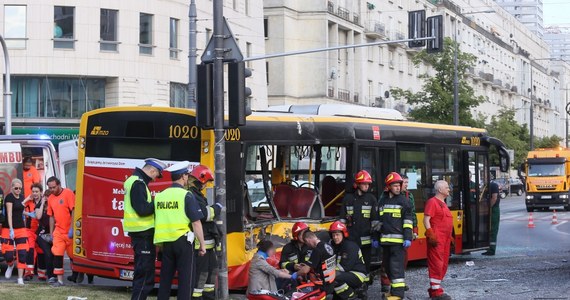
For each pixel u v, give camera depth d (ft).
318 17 196.75
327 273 41.93
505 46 350.64
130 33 136.87
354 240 46.47
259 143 48.57
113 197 47.83
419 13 101.30
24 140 61.82
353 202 46.73
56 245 50.55
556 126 467.11
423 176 63.21
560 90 489.26
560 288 51.34
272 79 193.88
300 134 51.19
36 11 131.75
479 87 300.40
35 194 53.52
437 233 46.06
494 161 205.77
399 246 44.62
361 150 55.72
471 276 57.88
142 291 38.63
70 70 132.98
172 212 37.50
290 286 44.06
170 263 37.73
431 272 46.32
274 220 50.60
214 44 45.60
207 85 45.24
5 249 54.49
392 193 45.09
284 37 192.24
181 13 144.77
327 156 56.34
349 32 210.38
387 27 232.73
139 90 137.80
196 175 40.19
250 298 42.34
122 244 47.50
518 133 250.78
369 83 221.05
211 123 45.16
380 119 59.67
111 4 135.44
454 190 67.15
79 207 48.88
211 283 42.39
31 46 131.75
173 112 46.80
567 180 158.71
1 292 45.01
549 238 95.09
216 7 45.88
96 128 48.49
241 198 47.19
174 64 143.33
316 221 51.85
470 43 293.84
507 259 70.13
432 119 183.83
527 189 160.66
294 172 55.01
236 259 46.65
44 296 43.68
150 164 38.78
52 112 133.90
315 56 196.95
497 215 72.79
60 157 78.38
